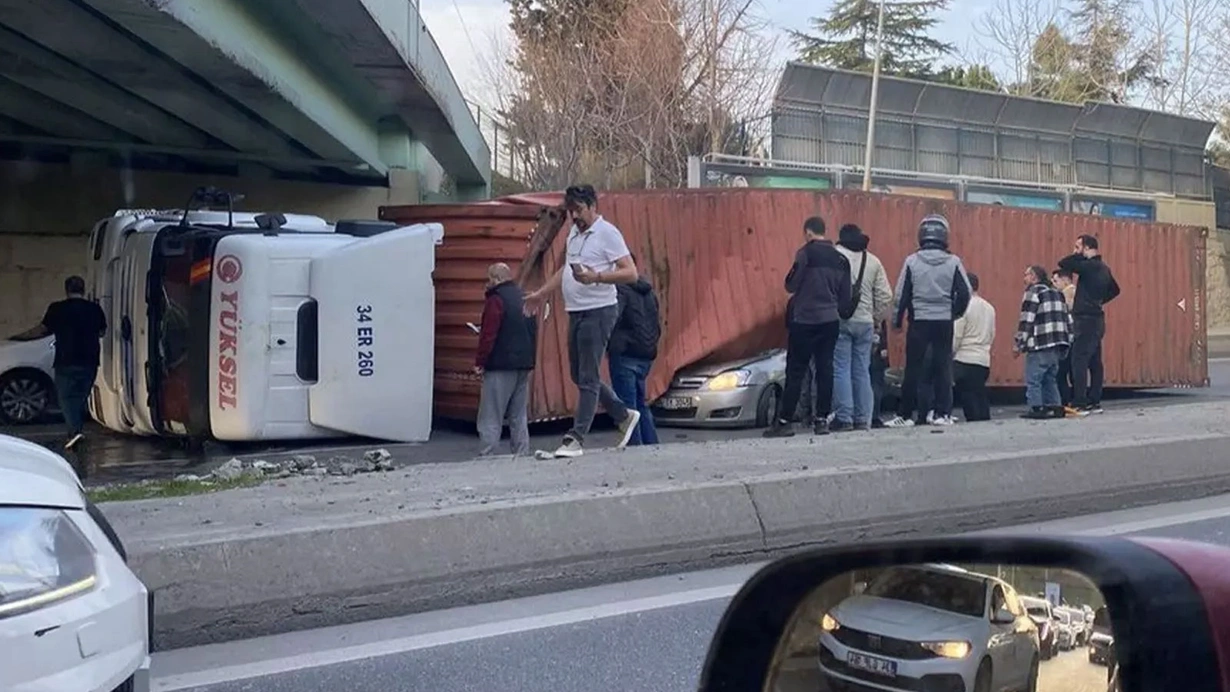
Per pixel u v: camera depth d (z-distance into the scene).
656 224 15.46
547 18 40.16
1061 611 2.53
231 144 23.58
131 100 19.52
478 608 7.26
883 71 57.69
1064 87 58.81
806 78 41.03
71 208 25.17
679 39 37.50
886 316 14.35
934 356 13.03
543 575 7.59
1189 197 50.06
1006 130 46.19
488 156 36.41
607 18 39.12
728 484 8.45
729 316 15.60
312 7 15.80
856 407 12.62
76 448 14.09
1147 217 47.75
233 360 12.86
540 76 37.72
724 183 36.81
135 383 14.29
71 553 4.14
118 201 25.48
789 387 12.01
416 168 28.72
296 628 6.85
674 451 10.32
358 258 13.19
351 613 7.00
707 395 15.16
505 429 14.81
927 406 13.15
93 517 4.42
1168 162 50.06
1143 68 57.91
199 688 5.85
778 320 15.82
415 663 6.23
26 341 17.80
